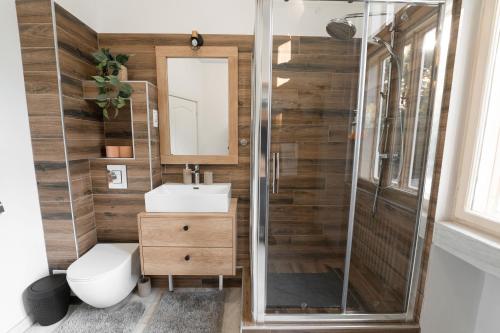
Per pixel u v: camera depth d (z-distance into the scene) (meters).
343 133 1.76
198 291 1.92
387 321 1.36
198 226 1.62
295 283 1.64
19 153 1.47
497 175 1.05
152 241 1.63
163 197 1.62
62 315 1.58
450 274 1.22
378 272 1.65
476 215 1.09
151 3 1.81
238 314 1.68
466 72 1.12
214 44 1.85
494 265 0.91
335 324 1.34
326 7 1.35
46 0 1.42
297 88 1.69
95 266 1.54
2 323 1.39
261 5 1.22
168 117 1.93
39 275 1.62
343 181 1.80
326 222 1.82
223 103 1.92
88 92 1.71
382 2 1.28
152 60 1.87
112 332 1.49
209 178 1.94
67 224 1.64
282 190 1.79
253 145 1.41
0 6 1.35
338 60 1.66
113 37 1.84
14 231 1.45
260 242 1.36
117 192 1.85
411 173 1.37
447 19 1.13
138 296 1.84
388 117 1.58
